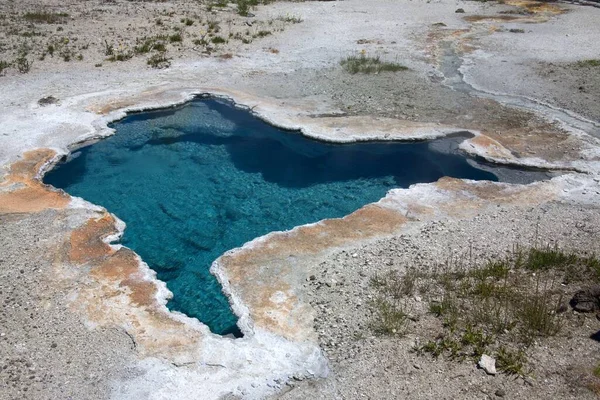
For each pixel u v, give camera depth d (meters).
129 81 13.62
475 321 6.31
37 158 9.99
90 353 5.91
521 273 7.21
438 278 7.11
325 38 17.94
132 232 8.53
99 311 6.54
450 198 9.17
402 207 8.89
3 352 5.85
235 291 6.93
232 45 16.72
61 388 5.47
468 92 13.67
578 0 24.33
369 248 7.78
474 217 8.62
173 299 7.07
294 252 7.69
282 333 6.25
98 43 16.23
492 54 16.55
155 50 15.91
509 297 6.70
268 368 5.79
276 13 21.09
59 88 12.97
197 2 22.14
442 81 14.38
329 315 6.50
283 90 13.50
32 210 8.55
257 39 17.45
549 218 8.59
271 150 11.02
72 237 7.96
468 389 5.44
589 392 5.34
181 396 5.44
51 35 16.70
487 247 7.82
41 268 7.24
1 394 5.35
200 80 13.89
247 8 21.17
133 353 5.94
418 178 10.14
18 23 17.73
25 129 10.97
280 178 10.14
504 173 10.18
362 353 5.93
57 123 11.30
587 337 6.07
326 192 9.73
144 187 9.73
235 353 5.97
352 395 5.45
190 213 9.08
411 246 7.82
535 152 10.70
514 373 5.60
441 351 5.89
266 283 7.05
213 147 11.11
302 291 6.91
